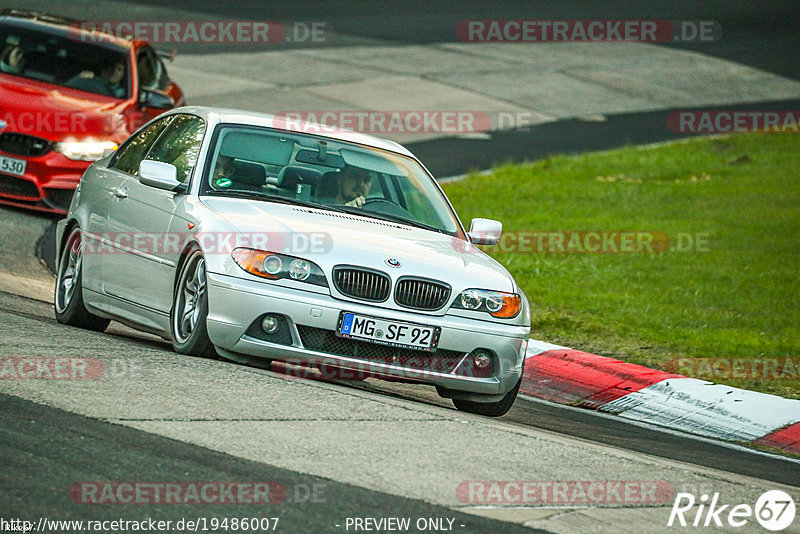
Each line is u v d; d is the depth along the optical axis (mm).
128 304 28188
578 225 58906
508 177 69812
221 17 110875
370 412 22516
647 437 28172
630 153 80938
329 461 18891
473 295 25781
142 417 19984
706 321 41969
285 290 24484
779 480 25062
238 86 84688
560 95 98438
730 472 24828
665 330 40156
